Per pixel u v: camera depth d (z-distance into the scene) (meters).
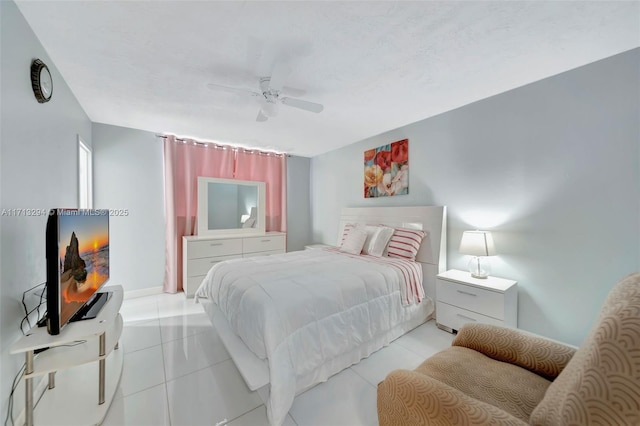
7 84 1.28
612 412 0.62
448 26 1.50
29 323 1.48
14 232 1.34
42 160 1.68
